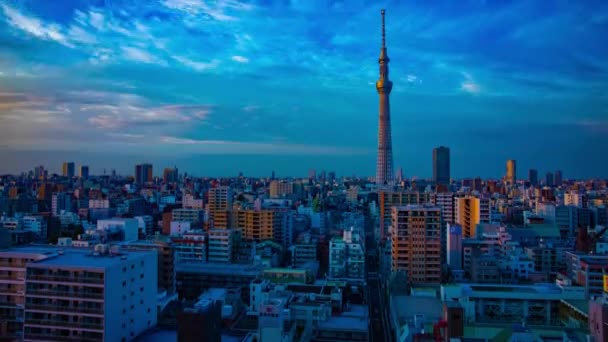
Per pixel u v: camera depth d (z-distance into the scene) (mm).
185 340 134250
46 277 160875
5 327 179625
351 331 187375
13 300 181250
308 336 186875
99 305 157625
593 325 137375
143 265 178625
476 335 176000
